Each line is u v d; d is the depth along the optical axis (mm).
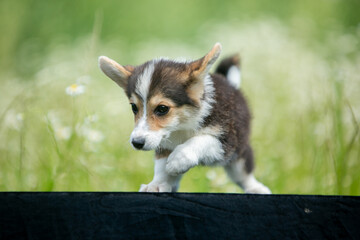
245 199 3855
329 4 16906
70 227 3758
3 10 16922
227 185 8109
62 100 9602
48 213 3773
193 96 5996
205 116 6082
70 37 16516
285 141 9367
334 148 7398
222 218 3811
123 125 9234
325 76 10258
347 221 3850
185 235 3779
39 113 8008
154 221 3787
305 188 8039
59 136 7480
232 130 6367
